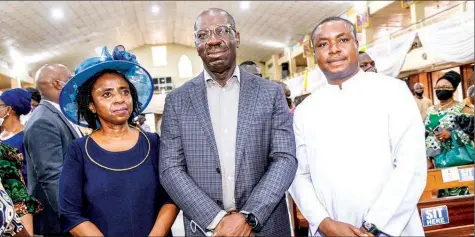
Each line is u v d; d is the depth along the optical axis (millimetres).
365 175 1741
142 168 1643
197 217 1603
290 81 10977
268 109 1787
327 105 1859
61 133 1969
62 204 1560
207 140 1762
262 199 1593
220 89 1868
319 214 1739
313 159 1846
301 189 1850
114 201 1566
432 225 2275
